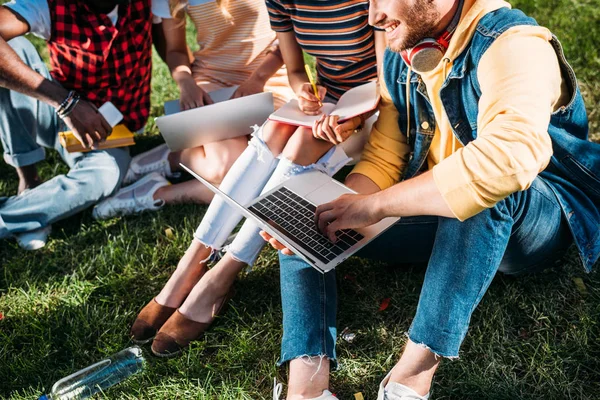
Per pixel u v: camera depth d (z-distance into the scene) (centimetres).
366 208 199
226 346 255
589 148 224
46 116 327
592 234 228
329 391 219
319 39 288
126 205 328
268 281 281
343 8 275
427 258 257
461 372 233
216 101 326
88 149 315
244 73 342
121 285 289
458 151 185
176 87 427
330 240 211
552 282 261
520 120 179
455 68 204
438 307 204
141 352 255
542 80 185
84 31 305
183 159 318
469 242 200
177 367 246
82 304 281
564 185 230
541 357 236
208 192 324
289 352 220
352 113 249
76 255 311
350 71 297
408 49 207
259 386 240
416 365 209
